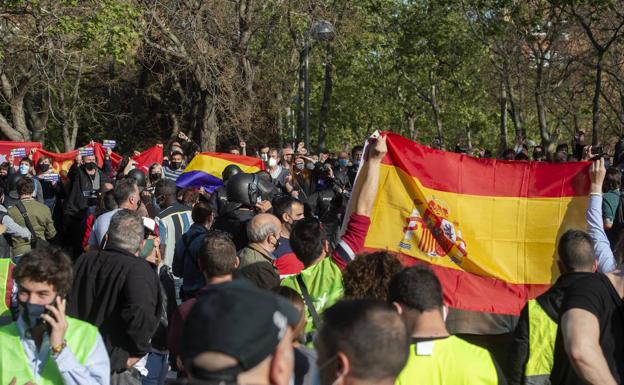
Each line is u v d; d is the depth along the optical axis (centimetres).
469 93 6881
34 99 5994
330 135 8444
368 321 482
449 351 630
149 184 2495
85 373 724
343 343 480
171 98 5819
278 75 5553
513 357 823
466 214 1173
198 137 4991
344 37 5431
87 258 973
